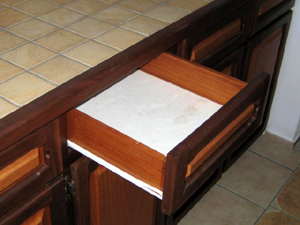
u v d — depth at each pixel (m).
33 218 0.90
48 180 0.89
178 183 0.78
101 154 0.87
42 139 0.83
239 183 1.91
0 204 0.79
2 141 0.72
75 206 0.98
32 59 0.92
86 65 0.91
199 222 1.73
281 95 2.01
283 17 1.63
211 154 0.88
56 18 1.10
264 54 1.61
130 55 0.95
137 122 0.95
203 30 1.18
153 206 1.25
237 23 1.34
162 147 0.89
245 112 0.95
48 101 0.79
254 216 1.76
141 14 1.14
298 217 1.77
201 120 0.97
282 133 2.11
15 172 0.80
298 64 1.90
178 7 1.18
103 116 0.97
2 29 1.03
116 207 1.09
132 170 0.84
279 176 1.96
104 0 1.21
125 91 1.04
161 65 1.08
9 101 0.79
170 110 0.99
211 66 1.30
